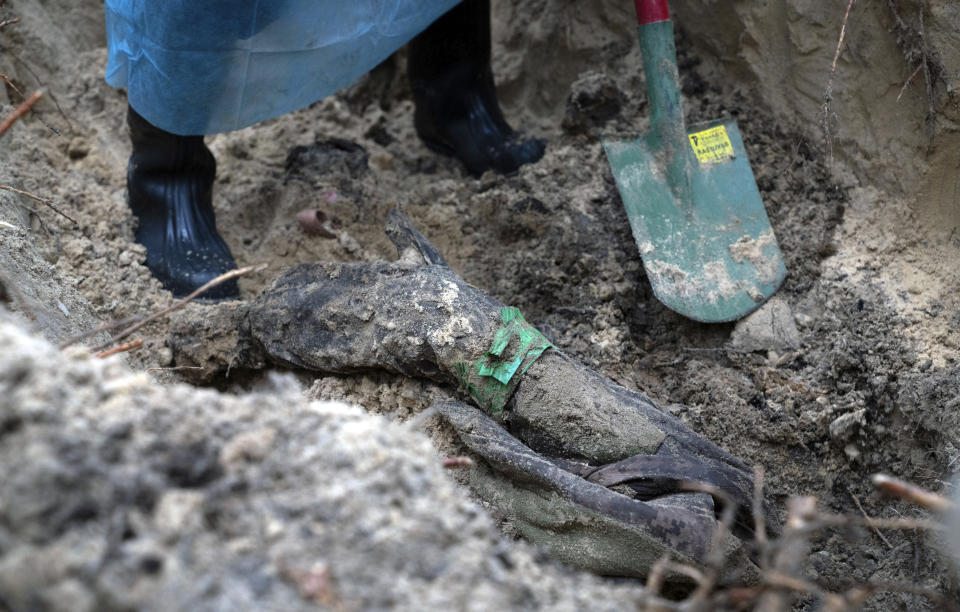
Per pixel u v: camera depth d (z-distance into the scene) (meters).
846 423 2.56
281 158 3.07
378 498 1.79
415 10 2.66
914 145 2.71
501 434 2.39
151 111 2.62
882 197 2.76
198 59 2.52
